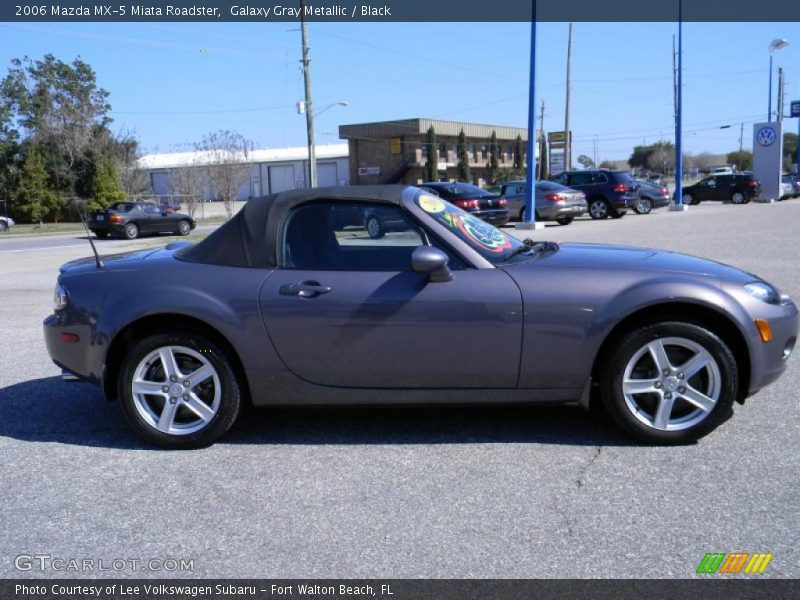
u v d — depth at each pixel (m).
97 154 42.44
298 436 4.34
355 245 4.14
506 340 3.92
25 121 42.97
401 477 3.70
